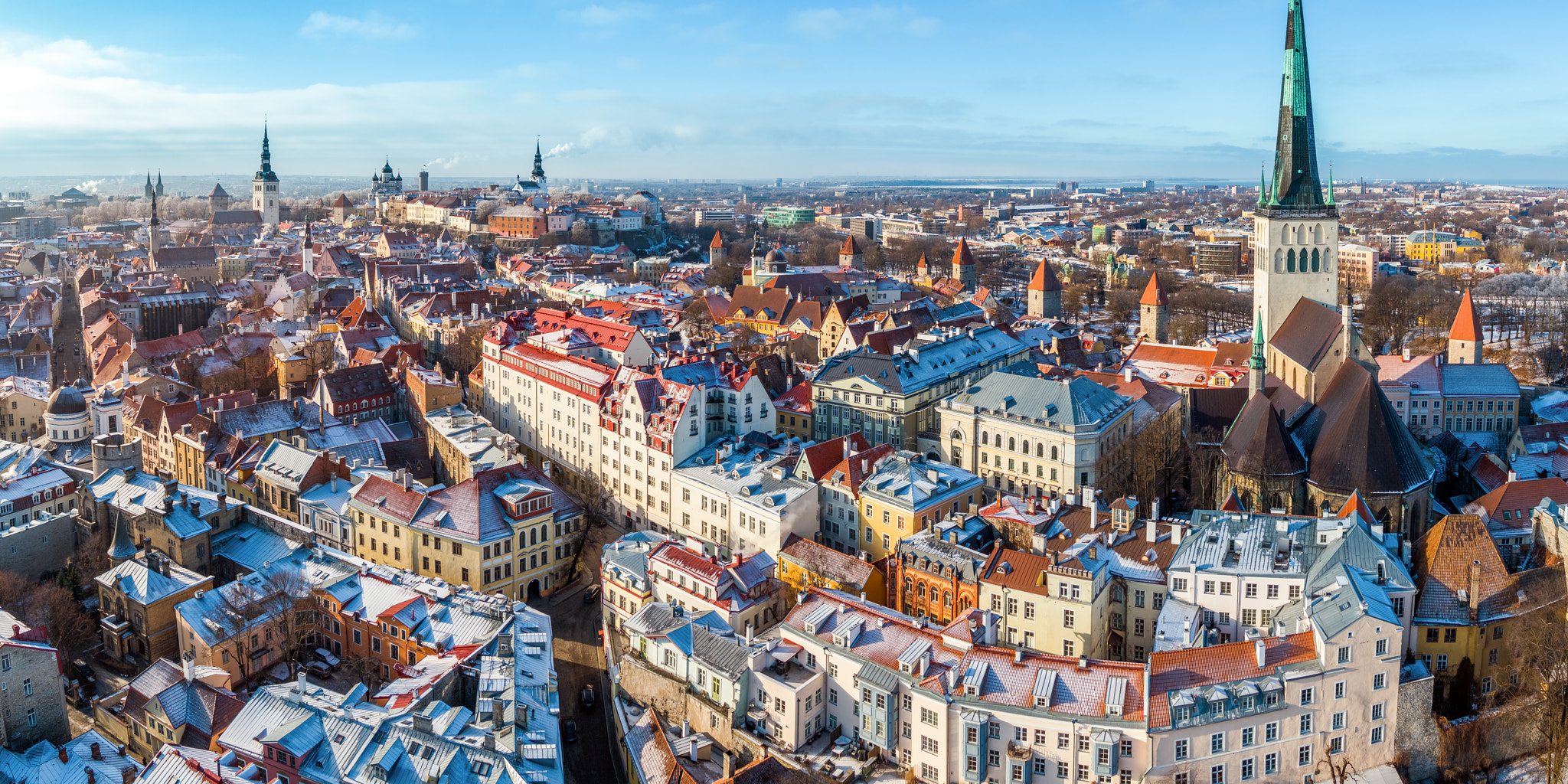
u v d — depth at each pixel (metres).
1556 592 172.12
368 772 141.62
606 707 191.62
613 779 171.00
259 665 196.12
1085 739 148.75
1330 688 151.38
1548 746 158.25
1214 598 176.25
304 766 144.00
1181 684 151.00
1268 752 151.12
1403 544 182.38
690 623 184.75
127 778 149.38
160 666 174.62
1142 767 147.62
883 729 163.12
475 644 180.12
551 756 149.25
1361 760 154.50
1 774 144.75
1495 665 169.38
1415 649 169.00
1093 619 178.88
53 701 165.62
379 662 194.25
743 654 174.62
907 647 168.25
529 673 171.00
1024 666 158.75
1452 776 157.00
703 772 161.62
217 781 143.25
